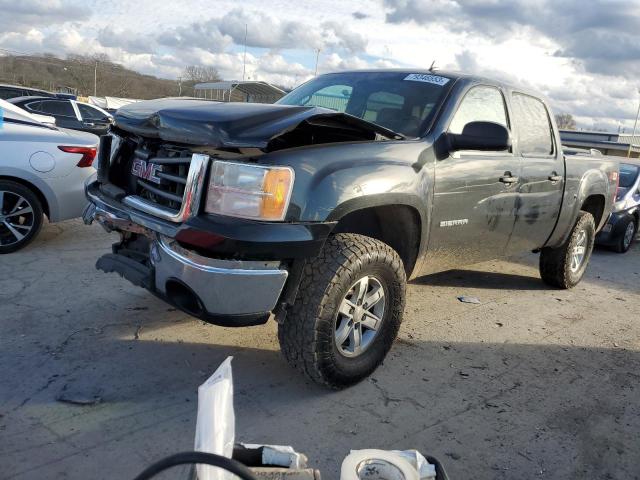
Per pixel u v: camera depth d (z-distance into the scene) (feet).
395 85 14.24
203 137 9.61
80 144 18.92
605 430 10.91
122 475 8.39
